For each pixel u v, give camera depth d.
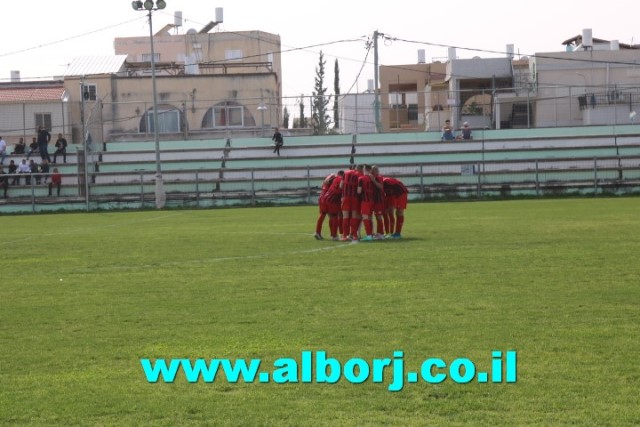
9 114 153.00
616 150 133.12
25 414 20.81
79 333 29.23
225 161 136.62
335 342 26.69
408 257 48.12
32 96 154.75
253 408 20.88
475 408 20.55
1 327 30.61
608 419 19.55
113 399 21.80
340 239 60.88
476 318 29.81
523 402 20.84
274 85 163.25
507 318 29.69
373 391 21.97
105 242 63.78
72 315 32.59
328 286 37.91
